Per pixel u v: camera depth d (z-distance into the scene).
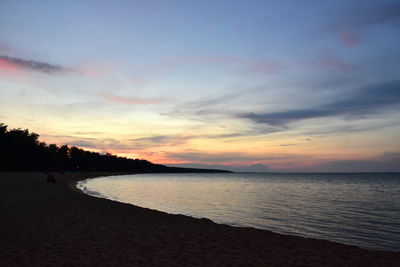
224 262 8.30
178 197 42.53
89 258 8.32
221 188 70.44
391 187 83.12
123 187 65.56
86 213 16.67
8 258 8.16
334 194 52.84
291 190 64.94
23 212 16.11
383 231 18.58
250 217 23.86
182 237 11.47
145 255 8.78
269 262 8.41
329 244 10.73
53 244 9.79
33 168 112.19
